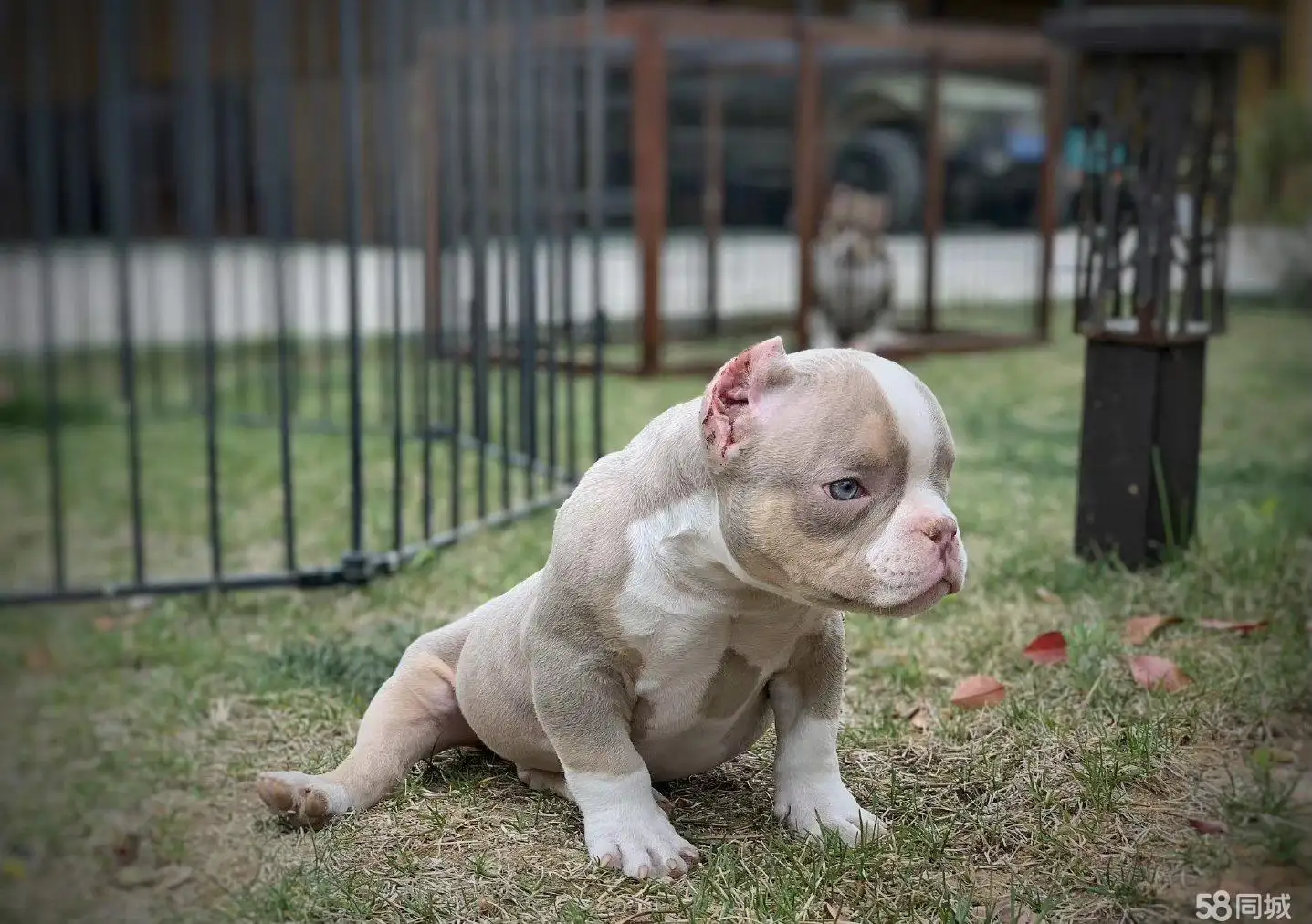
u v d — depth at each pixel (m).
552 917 1.60
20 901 1.63
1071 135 4.49
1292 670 1.96
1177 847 1.67
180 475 3.05
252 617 2.26
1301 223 5.59
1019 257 6.26
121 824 1.74
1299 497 2.69
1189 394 2.31
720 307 5.38
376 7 4.41
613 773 1.65
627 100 5.02
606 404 3.46
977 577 2.31
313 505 2.79
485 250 2.76
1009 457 2.97
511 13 3.53
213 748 1.88
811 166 3.97
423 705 1.79
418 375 3.25
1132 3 6.48
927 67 4.69
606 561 1.62
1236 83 2.29
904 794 1.77
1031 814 1.73
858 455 1.53
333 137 5.23
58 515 2.29
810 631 1.66
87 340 3.70
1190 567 2.29
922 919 1.59
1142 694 1.93
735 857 1.66
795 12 6.06
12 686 2.05
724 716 1.68
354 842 1.70
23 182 5.27
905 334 4.59
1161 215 2.26
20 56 4.86
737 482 1.56
